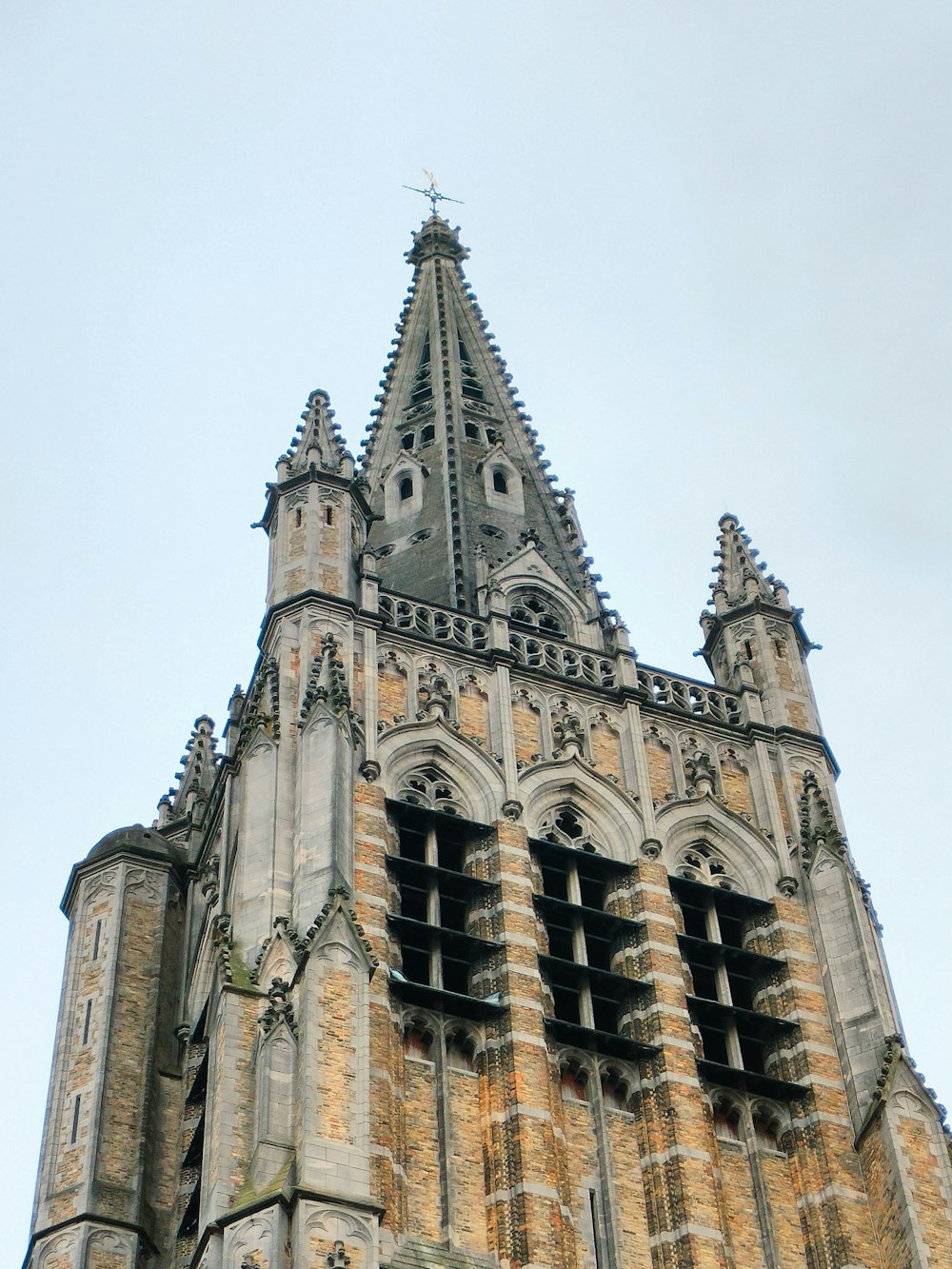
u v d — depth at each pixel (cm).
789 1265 5466
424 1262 5041
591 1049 5738
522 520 8181
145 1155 5847
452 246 10138
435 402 8856
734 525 7938
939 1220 5431
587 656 7050
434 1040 5578
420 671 6619
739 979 6175
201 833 6944
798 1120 5772
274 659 6481
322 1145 4878
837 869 6375
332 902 5403
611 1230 5372
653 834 6400
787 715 7025
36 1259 5616
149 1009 6272
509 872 6056
